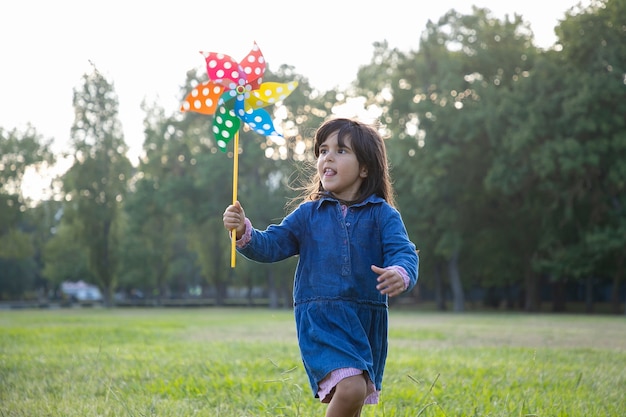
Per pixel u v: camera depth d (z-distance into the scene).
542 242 30.42
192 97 3.57
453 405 4.67
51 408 4.49
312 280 3.13
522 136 27.70
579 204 29.95
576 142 27.12
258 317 22.41
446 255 32.59
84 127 41.09
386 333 3.25
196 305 45.88
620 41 28.02
